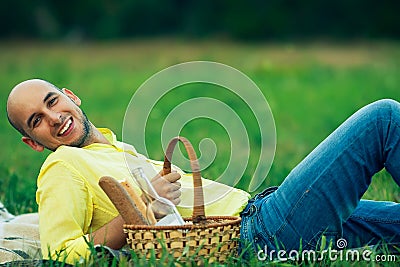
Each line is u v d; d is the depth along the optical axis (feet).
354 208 18.20
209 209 19.30
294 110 69.56
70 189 17.98
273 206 18.44
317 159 17.99
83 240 17.44
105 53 158.10
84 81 100.78
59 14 208.23
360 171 17.84
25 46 185.16
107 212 18.31
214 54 143.84
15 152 44.75
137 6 207.21
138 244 16.70
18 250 19.81
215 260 16.88
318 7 189.26
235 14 197.06
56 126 19.11
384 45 167.22
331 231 18.19
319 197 17.84
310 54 141.38
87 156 18.60
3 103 74.23
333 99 76.59
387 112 17.81
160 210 17.28
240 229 18.66
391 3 184.65
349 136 17.85
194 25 202.49
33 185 29.84
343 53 142.82
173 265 16.25
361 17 185.78
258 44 181.78
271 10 193.16
